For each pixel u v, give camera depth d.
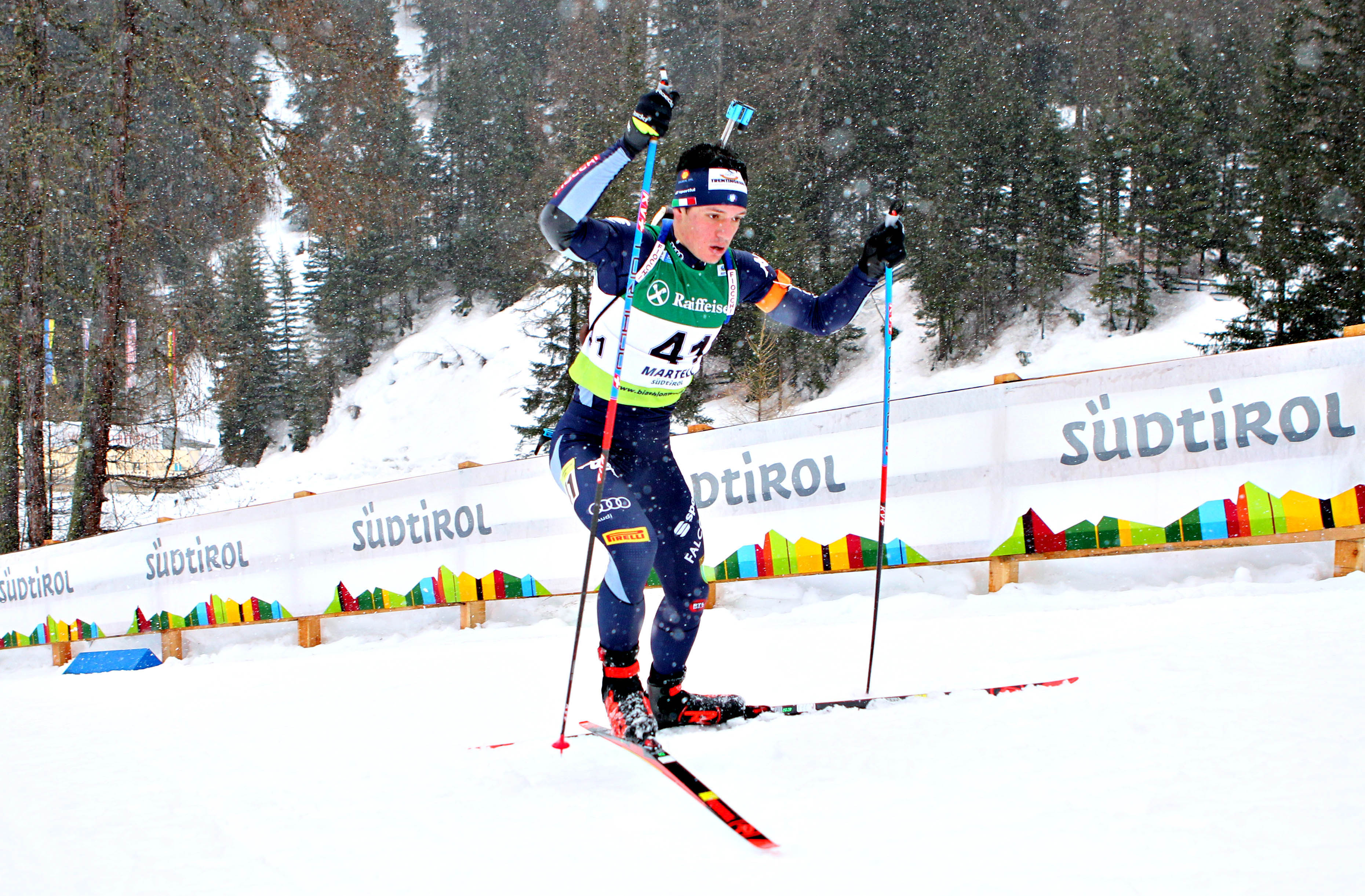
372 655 5.14
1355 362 4.03
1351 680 2.09
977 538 4.71
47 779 2.36
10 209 12.52
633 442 2.46
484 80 48.94
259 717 3.16
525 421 32.81
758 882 1.30
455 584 6.11
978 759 1.79
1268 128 22.11
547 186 27.02
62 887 1.53
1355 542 4.04
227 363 14.23
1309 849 1.25
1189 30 34.06
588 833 1.58
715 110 33.31
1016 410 4.65
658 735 2.34
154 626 7.58
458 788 1.94
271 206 13.78
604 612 2.25
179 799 2.04
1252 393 4.21
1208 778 1.55
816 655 3.36
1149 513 4.39
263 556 6.93
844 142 34.06
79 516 12.89
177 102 13.16
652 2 44.47
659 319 2.30
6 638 8.91
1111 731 1.88
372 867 1.50
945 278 29.39
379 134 14.35
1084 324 28.92
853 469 4.99
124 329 13.22
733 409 27.83
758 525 5.23
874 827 1.48
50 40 12.66
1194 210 27.67
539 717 2.76
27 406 13.34
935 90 32.88
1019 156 29.88
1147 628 3.12
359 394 40.28
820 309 2.56
